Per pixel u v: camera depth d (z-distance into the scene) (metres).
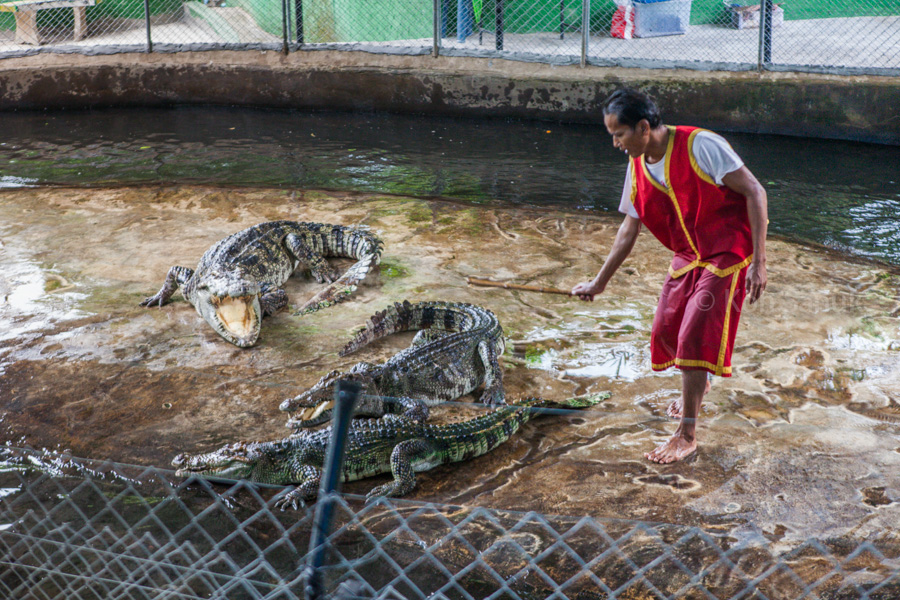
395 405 4.30
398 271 6.11
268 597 2.92
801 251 6.48
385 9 12.98
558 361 4.76
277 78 11.66
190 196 7.99
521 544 3.23
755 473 3.65
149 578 3.04
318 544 1.61
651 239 6.75
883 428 3.97
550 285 5.79
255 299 5.15
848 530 3.25
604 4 12.90
